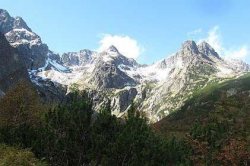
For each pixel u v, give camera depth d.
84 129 37.19
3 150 33.97
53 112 38.66
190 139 57.19
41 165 33.38
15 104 56.78
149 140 37.25
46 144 36.19
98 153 36.03
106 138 37.38
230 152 55.22
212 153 56.12
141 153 35.25
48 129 37.44
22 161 32.72
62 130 37.56
